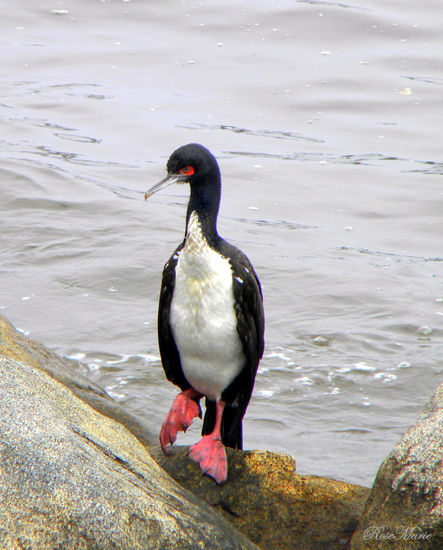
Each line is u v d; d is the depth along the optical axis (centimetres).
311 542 711
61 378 954
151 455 789
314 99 2077
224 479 739
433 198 1691
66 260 1458
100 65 2258
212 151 1855
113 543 552
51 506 552
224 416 849
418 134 1933
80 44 2367
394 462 669
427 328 1282
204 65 2238
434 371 1171
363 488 740
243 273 783
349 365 1184
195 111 2031
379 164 1820
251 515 729
